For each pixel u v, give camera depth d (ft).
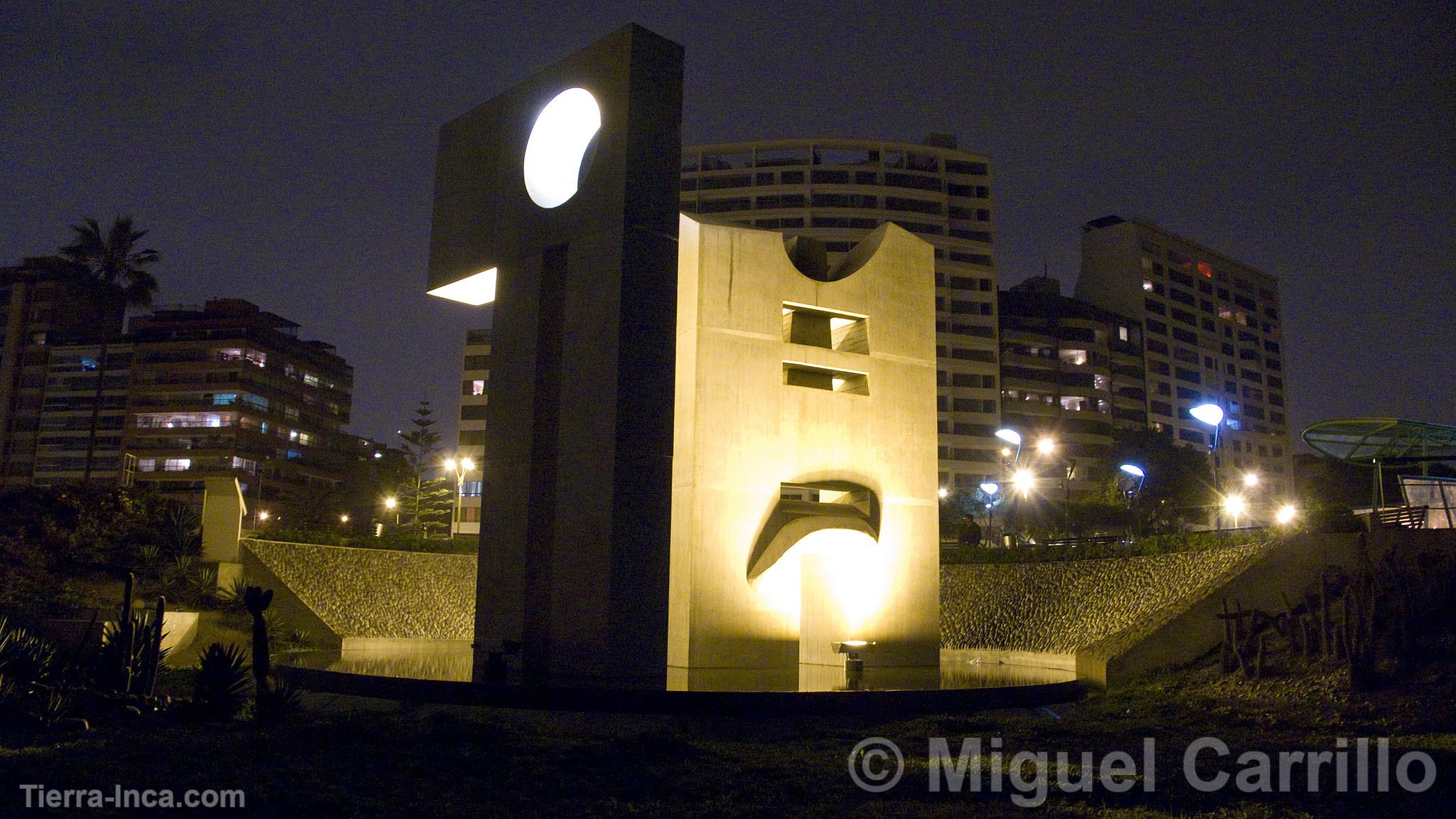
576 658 66.64
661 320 70.08
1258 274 432.25
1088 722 61.82
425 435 273.54
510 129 81.92
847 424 85.61
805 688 67.00
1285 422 426.92
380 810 36.60
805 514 81.71
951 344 331.16
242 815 35.37
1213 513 267.59
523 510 73.00
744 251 83.25
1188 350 385.09
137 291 228.02
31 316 317.42
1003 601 107.55
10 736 46.52
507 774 42.88
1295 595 77.30
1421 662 61.46
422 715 57.57
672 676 71.46
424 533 249.75
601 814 37.37
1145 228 381.81
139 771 40.45
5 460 307.99
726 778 43.65
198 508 287.89
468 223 85.81
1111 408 347.77
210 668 53.67
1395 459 105.29
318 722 52.19
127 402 305.53
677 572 78.69
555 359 74.84
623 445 67.10
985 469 324.19
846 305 87.30
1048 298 349.61
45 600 89.35
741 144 352.28
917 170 350.43
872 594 84.64
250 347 306.14
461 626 113.60
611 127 71.87
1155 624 80.28
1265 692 65.26
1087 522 211.00
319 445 339.16
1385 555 72.74
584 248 72.02
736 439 80.33
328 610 105.70
